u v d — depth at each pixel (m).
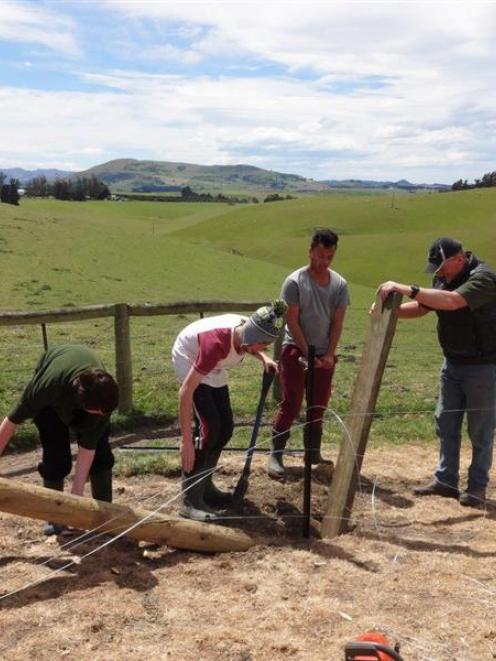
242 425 8.62
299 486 6.43
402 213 110.31
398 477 6.86
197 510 5.46
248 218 113.12
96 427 4.80
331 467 6.81
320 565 4.85
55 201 137.50
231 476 6.65
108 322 19.61
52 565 4.72
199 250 45.38
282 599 4.34
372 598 4.38
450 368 6.20
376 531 5.52
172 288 31.58
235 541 5.03
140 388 10.09
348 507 5.40
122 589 4.41
